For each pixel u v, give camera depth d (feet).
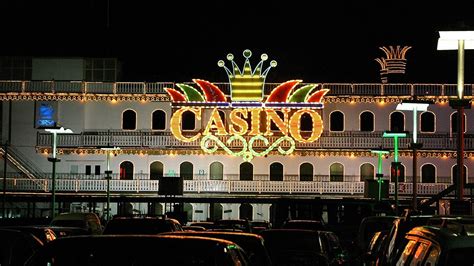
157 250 31.58
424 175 222.89
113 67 231.30
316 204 209.97
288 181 218.79
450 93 221.66
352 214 220.43
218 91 214.48
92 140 220.43
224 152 216.33
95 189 217.15
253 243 52.06
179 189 155.12
